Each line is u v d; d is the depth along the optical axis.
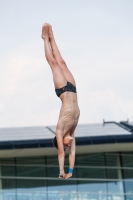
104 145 56.41
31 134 57.00
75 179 57.78
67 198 57.09
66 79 21.03
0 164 56.72
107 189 58.16
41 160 57.78
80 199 57.38
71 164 20.92
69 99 20.80
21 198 56.28
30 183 56.88
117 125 61.25
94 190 57.88
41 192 56.78
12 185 56.41
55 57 21.31
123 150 59.59
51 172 57.62
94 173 58.62
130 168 59.28
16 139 54.91
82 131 58.31
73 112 20.72
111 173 58.88
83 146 55.97
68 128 20.73
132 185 58.75
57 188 57.22
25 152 55.78
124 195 58.28
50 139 54.97
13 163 57.09
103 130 58.84
